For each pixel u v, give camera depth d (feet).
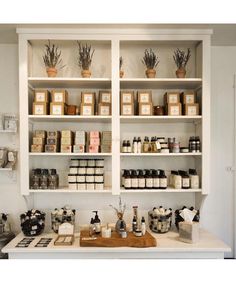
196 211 7.70
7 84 8.59
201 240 7.23
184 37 7.75
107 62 8.61
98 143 7.89
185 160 8.71
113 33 7.72
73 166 7.87
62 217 7.77
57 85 8.38
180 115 7.87
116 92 7.64
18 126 8.60
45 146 7.82
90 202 8.61
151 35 7.75
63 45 8.54
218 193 8.78
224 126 8.75
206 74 7.75
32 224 7.50
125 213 8.62
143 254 6.81
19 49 7.64
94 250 6.65
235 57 8.80
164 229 7.77
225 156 8.77
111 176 8.41
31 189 7.72
